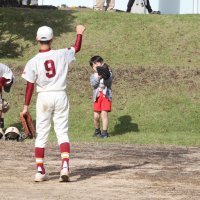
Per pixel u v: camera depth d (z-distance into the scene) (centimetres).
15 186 2691
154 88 6206
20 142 4366
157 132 5300
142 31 7850
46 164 3366
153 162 3522
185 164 3462
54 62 2795
